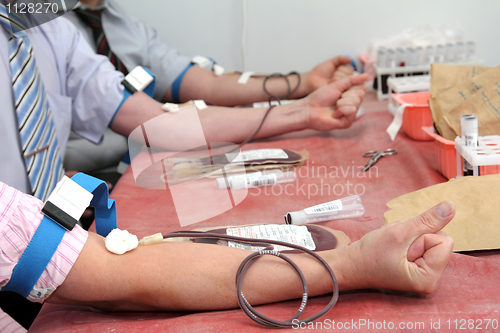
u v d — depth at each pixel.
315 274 0.52
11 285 0.50
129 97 1.13
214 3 1.79
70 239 0.51
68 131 1.16
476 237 0.59
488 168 0.69
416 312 0.47
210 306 0.53
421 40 1.62
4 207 0.48
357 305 0.50
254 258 0.53
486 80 0.82
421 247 0.48
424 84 1.18
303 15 1.78
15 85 0.88
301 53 1.84
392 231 0.49
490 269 0.54
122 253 0.53
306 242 0.61
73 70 1.15
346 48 1.81
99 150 1.57
